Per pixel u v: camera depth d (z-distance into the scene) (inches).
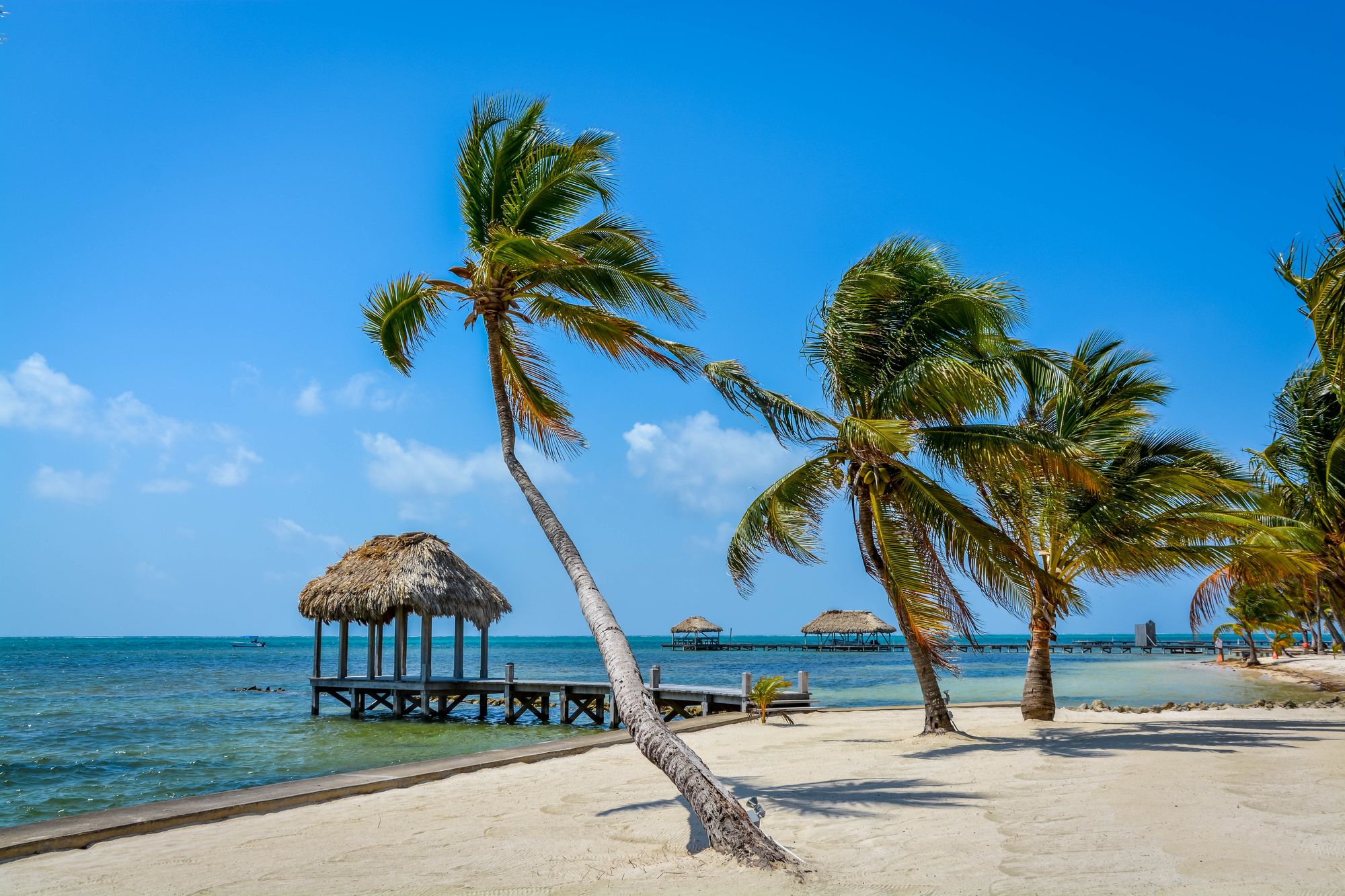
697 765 239.9
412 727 976.9
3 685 1713.8
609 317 409.1
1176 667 2162.9
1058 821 250.2
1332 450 674.8
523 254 354.0
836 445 470.3
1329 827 227.8
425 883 216.1
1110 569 544.1
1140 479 519.8
